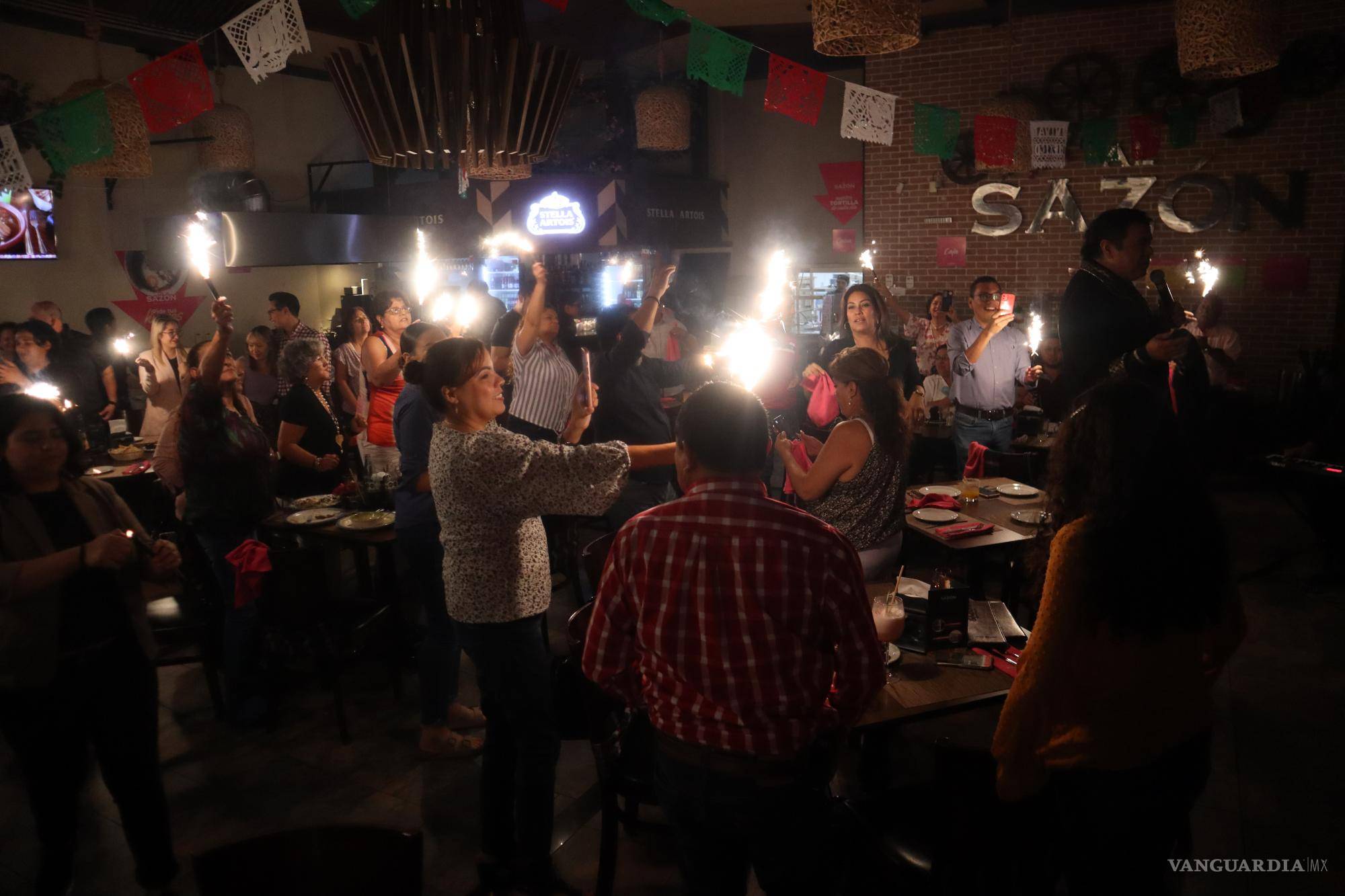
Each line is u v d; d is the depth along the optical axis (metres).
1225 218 8.30
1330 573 5.23
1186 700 1.75
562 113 2.21
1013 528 3.92
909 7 3.24
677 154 11.42
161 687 4.25
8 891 2.82
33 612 2.24
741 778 1.73
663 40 9.09
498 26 2.03
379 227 9.91
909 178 9.55
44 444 2.32
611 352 4.44
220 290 9.59
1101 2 8.35
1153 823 1.78
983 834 1.78
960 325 5.59
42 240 8.02
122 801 2.52
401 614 4.14
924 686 2.41
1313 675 4.13
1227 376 7.41
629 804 3.03
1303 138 7.91
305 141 10.41
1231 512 6.81
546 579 2.66
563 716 2.59
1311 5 7.69
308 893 1.58
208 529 3.69
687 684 1.75
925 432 5.99
